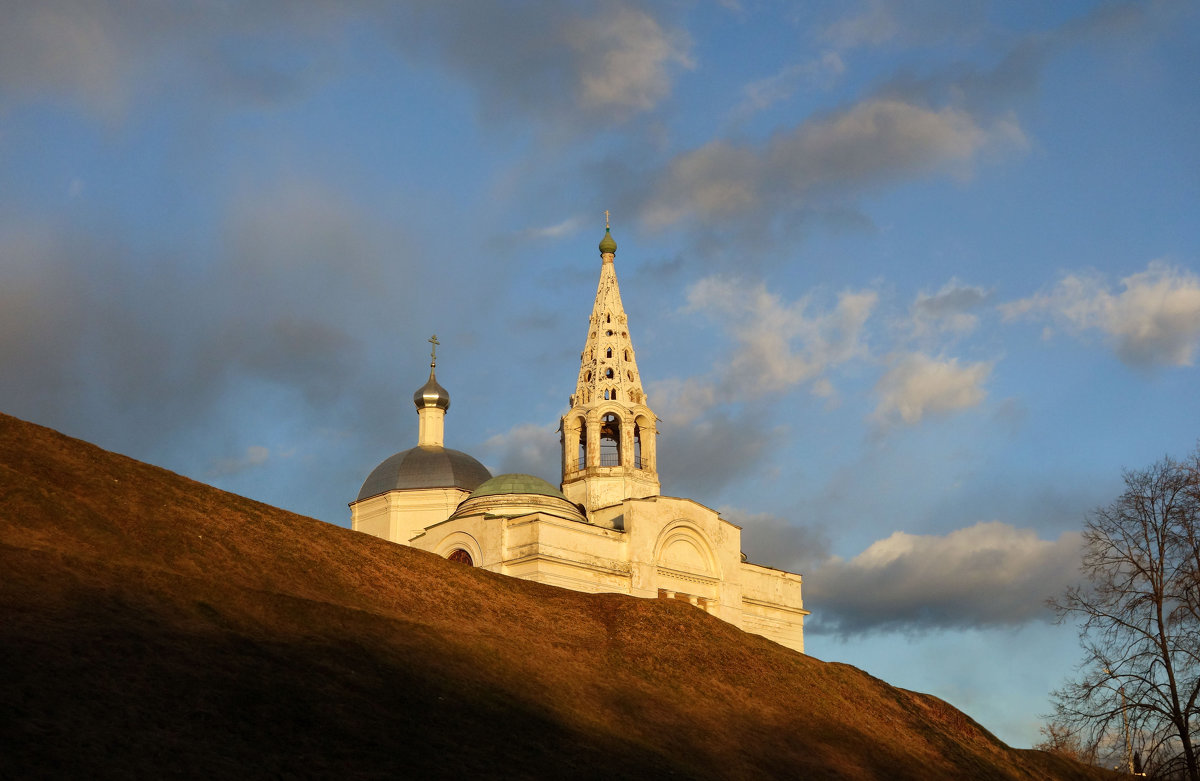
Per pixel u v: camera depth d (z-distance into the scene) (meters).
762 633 89.62
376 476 98.62
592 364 93.88
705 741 53.44
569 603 65.56
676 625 66.12
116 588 43.94
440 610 56.66
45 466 52.09
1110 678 50.03
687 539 85.75
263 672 42.12
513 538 78.56
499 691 49.38
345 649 46.78
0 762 31.12
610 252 98.19
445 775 39.94
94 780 31.97
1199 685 47.81
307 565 54.53
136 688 37.62
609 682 56.25
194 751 35.47
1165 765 47.91
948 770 61.03
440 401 103.38
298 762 37.22
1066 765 70.50
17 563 42.66
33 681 35.69
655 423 92.94
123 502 52.00
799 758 55.53
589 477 89.31
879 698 67.88
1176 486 51.38
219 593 47.09
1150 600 50.31
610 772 45.44
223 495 58.62
